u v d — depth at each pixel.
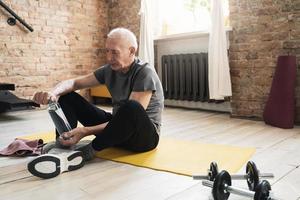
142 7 3.93
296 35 2.80
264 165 1.64
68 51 4.32
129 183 1.41
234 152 1.86
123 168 1.61
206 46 3.67
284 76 2.71
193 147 1.99
